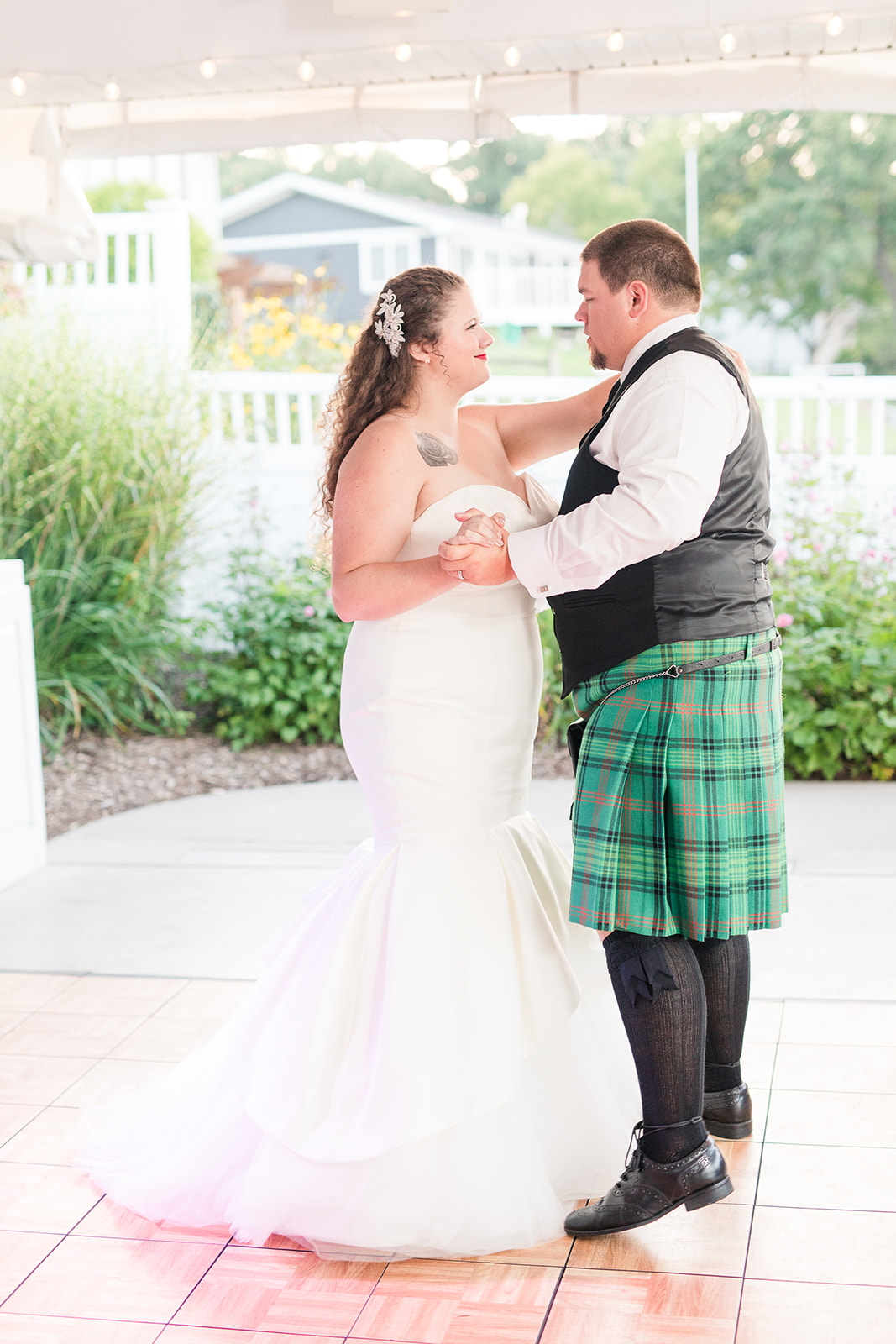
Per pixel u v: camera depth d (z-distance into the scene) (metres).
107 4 3.68
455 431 2.30
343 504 2.17
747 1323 1.89
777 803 2.15
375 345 2.24
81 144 4.27
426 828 2.22
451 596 2.21
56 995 3.22
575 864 2.12
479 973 2.14
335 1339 1.90
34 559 5.77
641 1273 2.03
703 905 2.06
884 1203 2.19
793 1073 2.69
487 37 3.59
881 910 3.66
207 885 4.11
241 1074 2.27
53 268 6.80
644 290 2.11
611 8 3.48
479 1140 2.09
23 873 4.25
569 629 2.15
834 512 5.75
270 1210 2.11
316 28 3.64
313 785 5.34
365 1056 2.14
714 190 22.28
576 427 2.48
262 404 6.71
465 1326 1.92
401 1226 2.06
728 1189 2.07
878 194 21.36
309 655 5.89
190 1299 2.02
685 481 1.93
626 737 2.08
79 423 5.92
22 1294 2.04
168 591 6.09
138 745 5.79
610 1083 2.39
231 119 4.12
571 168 26.78
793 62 3.67
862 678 5.09
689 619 2.04
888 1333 1.86
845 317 22.86
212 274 15.05
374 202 17.27
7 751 4.16
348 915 2.21
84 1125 2.54
